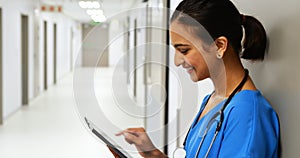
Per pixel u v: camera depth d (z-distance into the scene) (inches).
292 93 37.4
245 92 38.0
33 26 341.7
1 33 233.3
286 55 38.8
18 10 285.9
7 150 173.5
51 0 398.3
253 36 42.4
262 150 35.6
